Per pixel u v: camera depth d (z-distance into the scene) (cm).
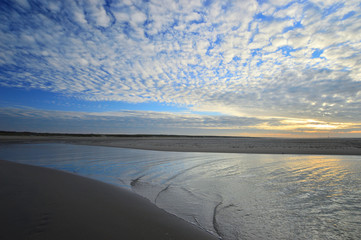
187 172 830
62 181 625
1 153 1555
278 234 318
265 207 437
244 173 805
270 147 2017
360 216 383
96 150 1816
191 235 310
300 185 615
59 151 1709
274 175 762
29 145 2498
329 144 2253
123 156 1345
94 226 321
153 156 1366
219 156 1359
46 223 321
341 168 880
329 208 427
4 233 281
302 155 1390
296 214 397
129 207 422
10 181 600
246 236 312
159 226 336
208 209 427
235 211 415
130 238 287
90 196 484
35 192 496
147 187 608
